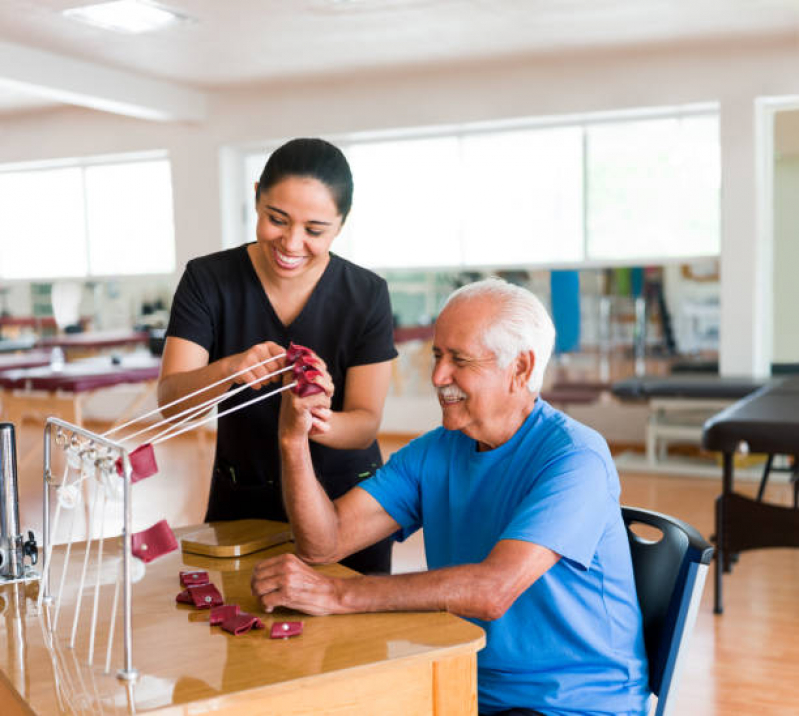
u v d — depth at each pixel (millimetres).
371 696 1077
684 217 5895
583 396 6012
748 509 3174
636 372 6020
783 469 4141
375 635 1153
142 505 4852
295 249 1519
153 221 7531
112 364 5879
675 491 4961
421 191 6590
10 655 1106
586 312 6141
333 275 1757
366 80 6340
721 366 5688
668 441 5754
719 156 5633
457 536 1455
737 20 4867
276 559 1275
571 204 6180
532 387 1384
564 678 1315
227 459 1845
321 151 1493
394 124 6328
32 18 4766
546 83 5914
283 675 1034
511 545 1261
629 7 4598
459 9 4605
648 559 1426
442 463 1503
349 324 1774
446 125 6207
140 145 7125
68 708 961
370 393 1809
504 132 6309
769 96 5406
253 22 4828
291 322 1757
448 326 1369
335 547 1484
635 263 5996
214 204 6914
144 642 1143
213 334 1775
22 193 7977
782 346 5762
